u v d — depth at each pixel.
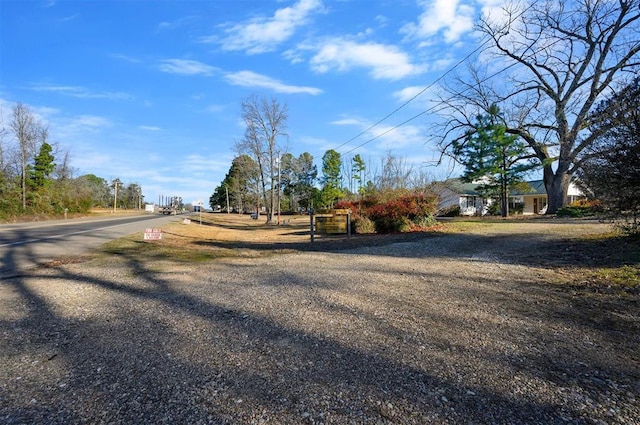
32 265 8.68
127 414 2.39
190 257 10.29
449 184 40.75
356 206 19.73
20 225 25.53
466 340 3.53
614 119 7.12
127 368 3.07
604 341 3.46
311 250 11.50
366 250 10.72
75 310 4.84
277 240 16.58
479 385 2.69
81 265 8.68
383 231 16.66
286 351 3.35
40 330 4.08
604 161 7.58
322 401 2.50
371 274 6.86
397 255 9.42
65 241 14.23
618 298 4.75
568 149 22.80
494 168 27.88
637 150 6.73
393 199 18.00
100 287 6.22
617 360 3.07
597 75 21.55
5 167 38.38
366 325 3.99
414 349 3.34
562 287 5.43
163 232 20.30
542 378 2.79
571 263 7.08
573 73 23.28
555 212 24.80
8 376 2.96
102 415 2.38
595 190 8.01
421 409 2.39
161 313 4.63
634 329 3.74
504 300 4.88
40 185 41.94
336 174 58.19
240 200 67.50
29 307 5.02
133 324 4.22
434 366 3.00
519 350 3.29
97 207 85.00
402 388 2.66
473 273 6.70
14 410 2.45
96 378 2.90
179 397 2.58
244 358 3.22
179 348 3.47
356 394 2.59
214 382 2.79
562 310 4.40
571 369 2.93
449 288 5.61
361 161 55.69
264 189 39.88
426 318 4.19
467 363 3.05
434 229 15.58
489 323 4.00
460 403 2.46
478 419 2.28
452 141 28.05
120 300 5.34
